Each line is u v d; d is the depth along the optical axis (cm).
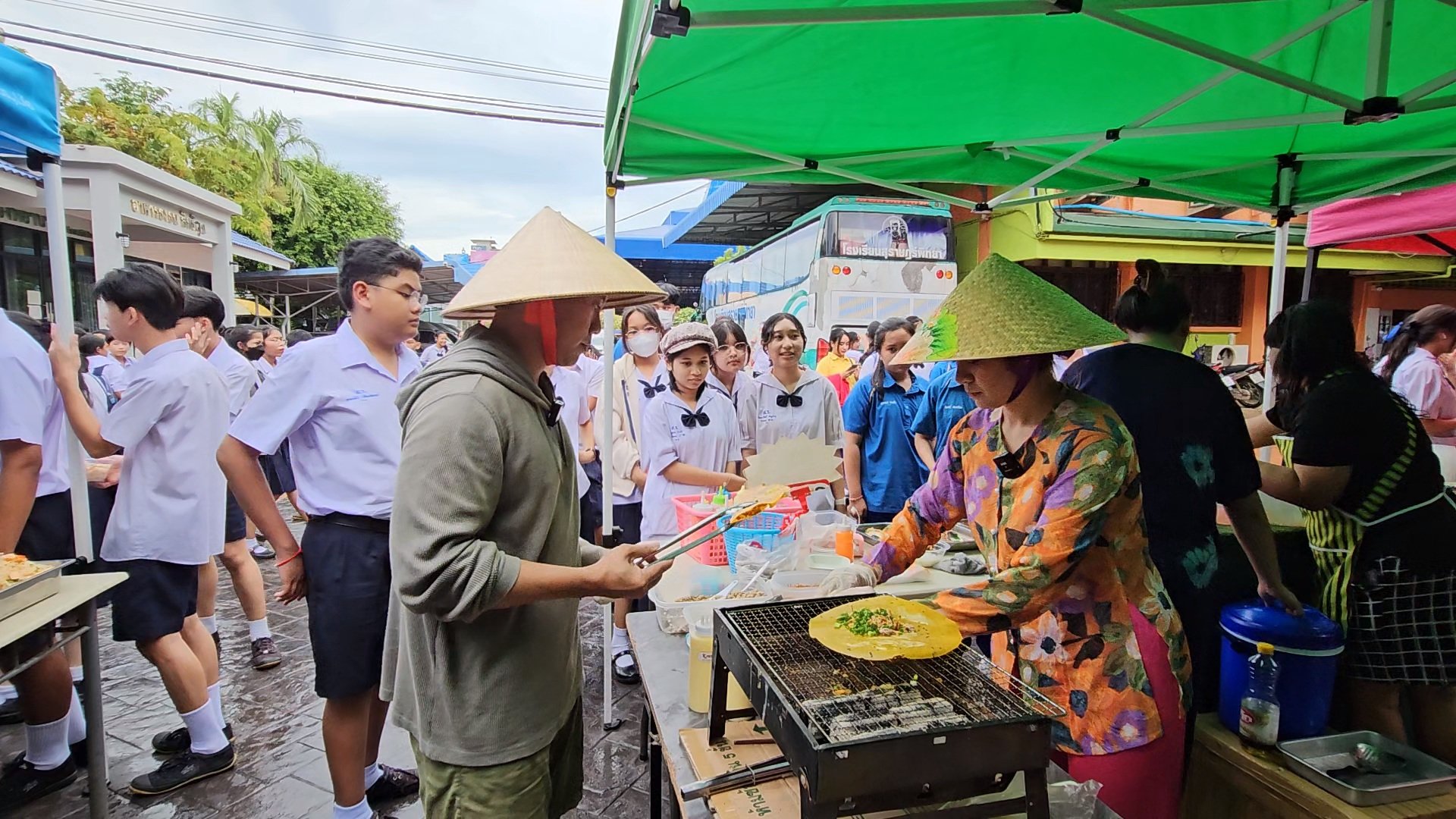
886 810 104
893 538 176
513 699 138
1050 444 146
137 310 252
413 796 257
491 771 137
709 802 123
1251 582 230
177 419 253
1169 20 197
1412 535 203
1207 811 202
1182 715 157
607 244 260
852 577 166
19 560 212
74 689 289
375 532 217
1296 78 183
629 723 306
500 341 139
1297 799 175
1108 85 233
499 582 121
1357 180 324
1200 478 183
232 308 967
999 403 150
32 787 253
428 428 124
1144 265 200
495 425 128
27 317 389
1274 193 351
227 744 273
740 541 221
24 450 231
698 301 2316
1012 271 152
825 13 143
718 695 140
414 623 140
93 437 249
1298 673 193
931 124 259
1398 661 205
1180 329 198
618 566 134
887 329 361
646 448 320
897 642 117
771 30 172
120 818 245
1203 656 207
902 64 206
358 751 222
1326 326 210
